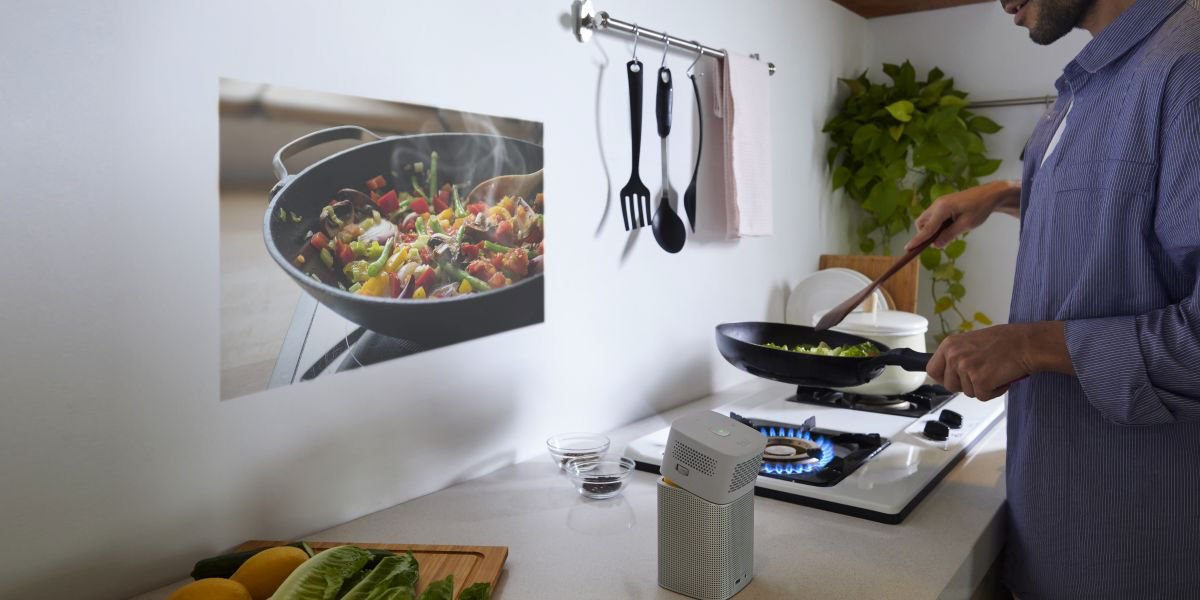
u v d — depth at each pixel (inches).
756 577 37.0
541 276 54.9
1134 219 36.9
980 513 45.4
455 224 48.1
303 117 39.2
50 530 31.8
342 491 43.1
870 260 90.2
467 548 38.6
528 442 55.4
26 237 30.4
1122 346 34.9
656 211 66.6
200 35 34.9
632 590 35.5
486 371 51.4
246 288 37.5
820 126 92.8
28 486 31.1
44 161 30.6
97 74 31.8
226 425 37.4
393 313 44.8
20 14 29.7
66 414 31.9
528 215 53.4
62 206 31.2
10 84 29.6
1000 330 38.5
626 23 59.1
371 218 43.1
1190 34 35.0
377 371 44.3
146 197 33.7
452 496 47.9
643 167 64.6
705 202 72.9
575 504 46.6
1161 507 38.5
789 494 47.0
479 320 50.4
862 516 44.4
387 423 45.2
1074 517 40.7
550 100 54.6
